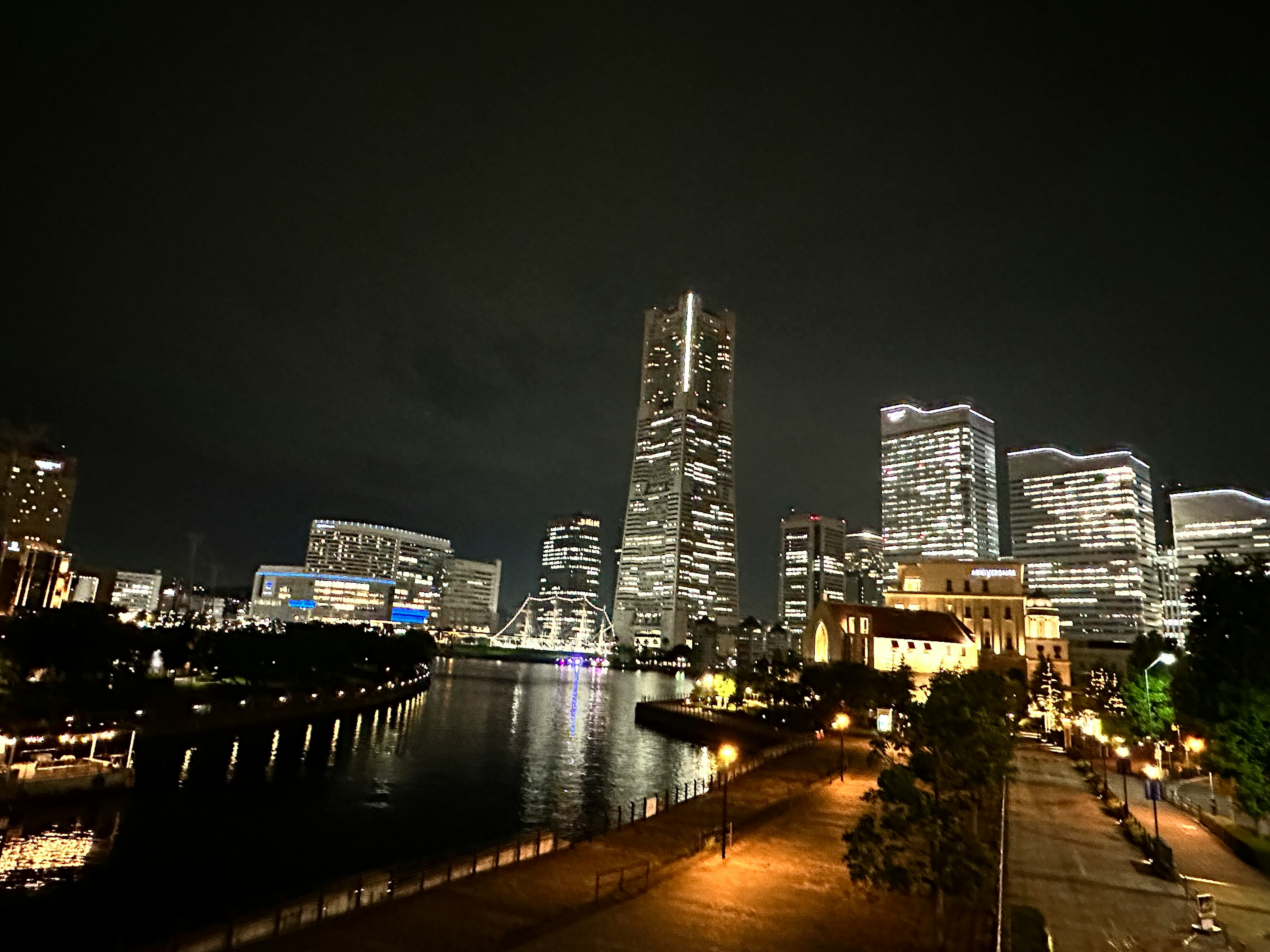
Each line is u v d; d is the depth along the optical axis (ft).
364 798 285.64
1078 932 127.44
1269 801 170.30
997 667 551.18
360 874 173.99
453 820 260.62
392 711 572.92
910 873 119.75
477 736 468.75
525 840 184.03
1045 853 178.50
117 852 204.03
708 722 487.20
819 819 213.66
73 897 172.55
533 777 344.49
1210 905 127.85
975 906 140.36
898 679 438.81
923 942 124.16
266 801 270.67
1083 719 418.51
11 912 162.30
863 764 315.37
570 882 152.66
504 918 130.82
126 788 256.52
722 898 144.46
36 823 221.87
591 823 263.29
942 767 153.48
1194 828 211.82
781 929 129.59
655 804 226.79
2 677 341.82
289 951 115.65
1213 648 184.55
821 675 440.45
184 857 204.03
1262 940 126.41
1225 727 178.81
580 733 507.71
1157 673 340.18
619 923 130.00
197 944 118.73
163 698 413.59
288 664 514.27
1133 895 148.36
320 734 433.07
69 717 330.34
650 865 161.68
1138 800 251.80
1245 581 184.03
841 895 148.05
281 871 198.29
